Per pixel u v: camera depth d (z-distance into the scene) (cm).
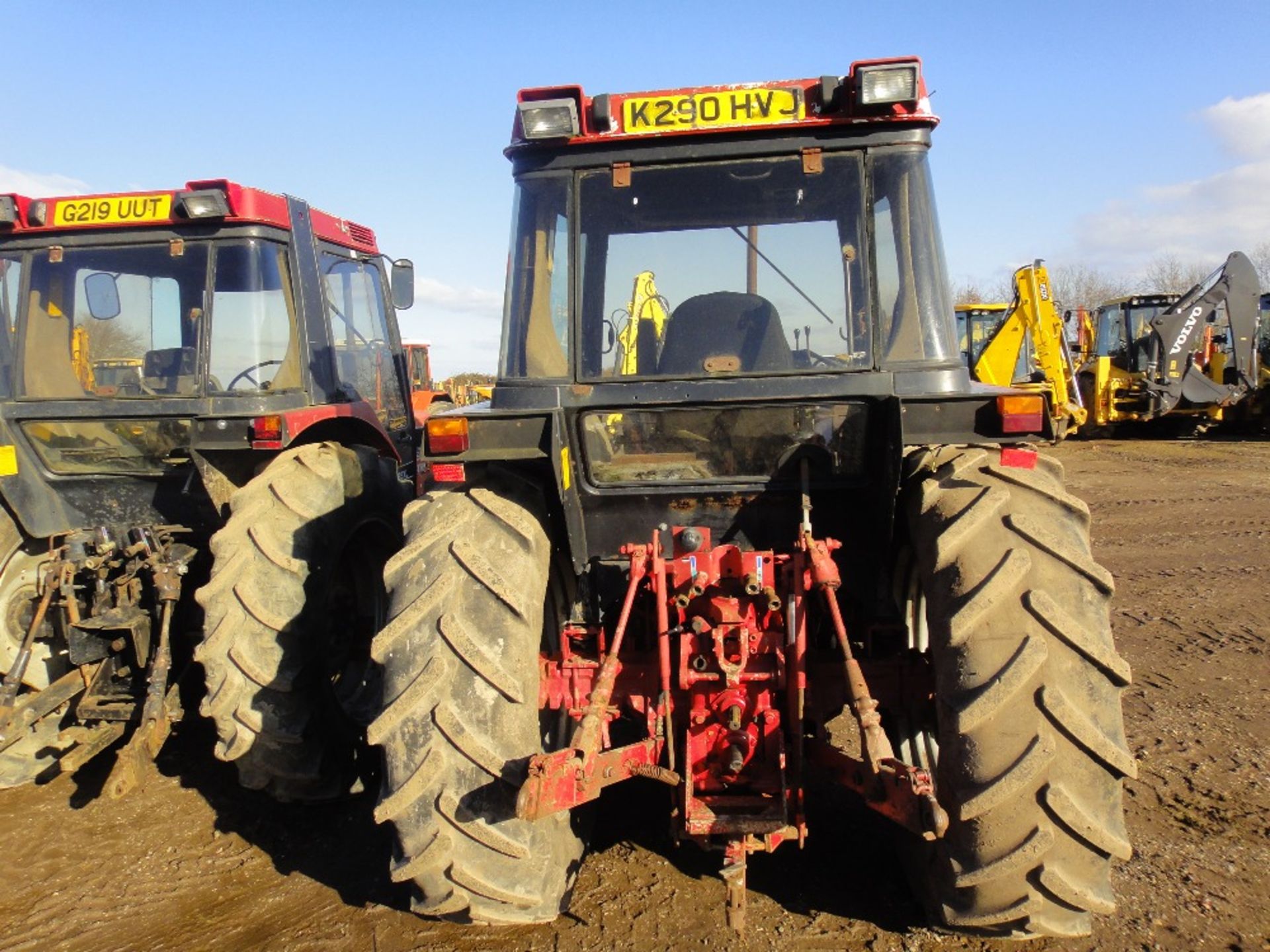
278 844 396
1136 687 526
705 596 309
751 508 345
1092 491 1248
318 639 412
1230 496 1166
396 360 670
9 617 473
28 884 370
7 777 456
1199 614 669
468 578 295
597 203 335
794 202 329
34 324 498
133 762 386
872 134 323
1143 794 401
